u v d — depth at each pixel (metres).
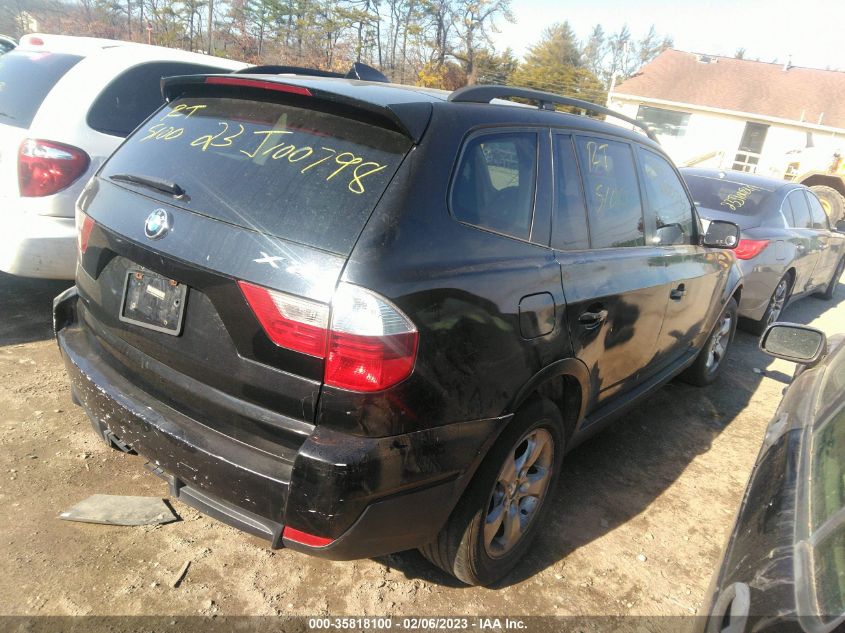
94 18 46.75
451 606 2.43
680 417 4.39
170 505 2.78
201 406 2.04
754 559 1.43
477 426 2.08
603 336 2.77
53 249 3.90
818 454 1.67
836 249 8.34
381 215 1.88
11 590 2.23
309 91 2.12
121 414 2.15
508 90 2.56
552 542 2.88
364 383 1.79
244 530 1.96
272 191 1.99
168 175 2.21
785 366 5.82
